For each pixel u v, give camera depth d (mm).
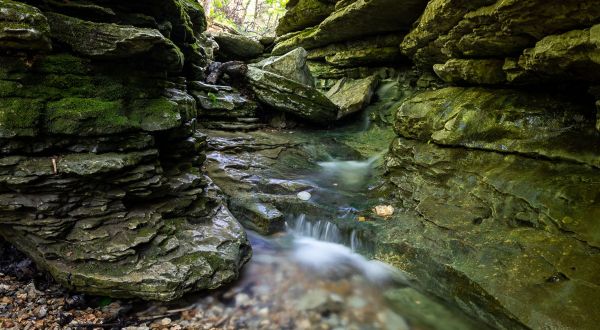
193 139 5672
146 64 4605
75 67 3939
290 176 8039
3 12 3146
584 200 4137
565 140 4895
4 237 4355
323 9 12664
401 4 8172
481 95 6223
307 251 5773
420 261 4984
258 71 11258
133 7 4973
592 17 3578
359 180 8109
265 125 10945
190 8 9398
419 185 6379
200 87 9992
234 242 4910
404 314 4367
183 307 4172
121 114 4160
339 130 11258
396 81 11609
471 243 4715
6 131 3385
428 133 6723
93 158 3885
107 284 3889
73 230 4027
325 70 13586
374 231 5770
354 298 4621
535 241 4238
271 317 4148
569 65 4238
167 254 4309
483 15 4797
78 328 3613
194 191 5152
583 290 3533
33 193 3764
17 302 3781
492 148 5562
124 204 4371
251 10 33812
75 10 4207
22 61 3520
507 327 3791
